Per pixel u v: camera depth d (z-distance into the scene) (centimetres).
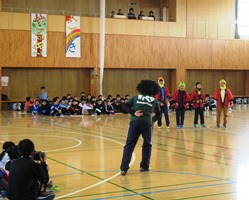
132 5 3088
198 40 3097
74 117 2212
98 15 2941
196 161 959
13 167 541
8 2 2723
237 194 667
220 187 714
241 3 3316
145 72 3025
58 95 2778
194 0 3091
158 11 3161
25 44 2609
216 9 3170
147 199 640
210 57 3136
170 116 2250
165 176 805
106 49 2811
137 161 964
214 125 1784
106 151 1102
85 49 2756
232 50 3212
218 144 1227
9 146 689
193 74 3173
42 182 555
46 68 2739
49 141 1289
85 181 764
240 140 1313
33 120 2011
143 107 833
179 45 3031
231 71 3322
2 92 2636
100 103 2406
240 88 3350
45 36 2650
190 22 3078
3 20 2562
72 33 2716
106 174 824
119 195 665
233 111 2623
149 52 2934
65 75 2794
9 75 2655
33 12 2759
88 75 2848
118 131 1559
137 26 2902
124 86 2961
